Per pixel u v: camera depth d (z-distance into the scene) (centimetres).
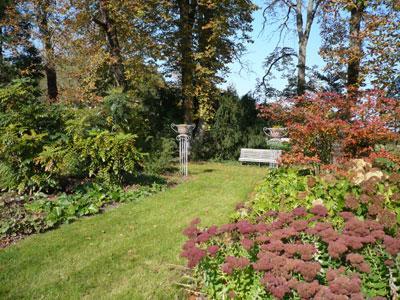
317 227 371
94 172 989
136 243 593
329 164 827
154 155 1292
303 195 596
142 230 662
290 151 943
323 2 1527
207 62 1952
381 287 321
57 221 699
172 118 1998
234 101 1984
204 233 403
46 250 562
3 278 469
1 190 879
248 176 1312
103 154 908
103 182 933
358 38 1187
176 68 2047
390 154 815
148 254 547
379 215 418
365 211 483
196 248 377
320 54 1341
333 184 608
